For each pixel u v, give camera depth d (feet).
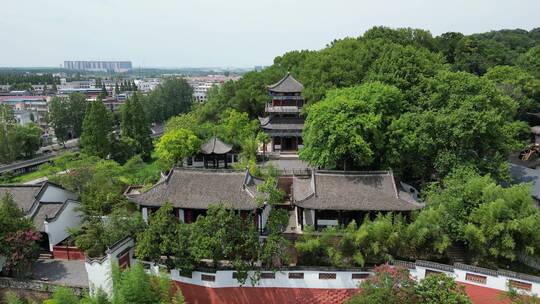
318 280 89.51
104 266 91.30
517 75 205.36
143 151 270.05
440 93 136.98
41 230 111.24
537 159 180.86
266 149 204.95
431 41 269.85
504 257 98.73
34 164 258.98
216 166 187.42
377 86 139.54
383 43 221.05
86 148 227.81
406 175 144.56
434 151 130.11
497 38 380.99
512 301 78.59
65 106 349.00
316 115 135.03
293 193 129.18
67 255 110.01
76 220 122.01
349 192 114.52
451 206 99.86
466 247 101.81
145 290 75.05
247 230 90.22
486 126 122.01
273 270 89.35
